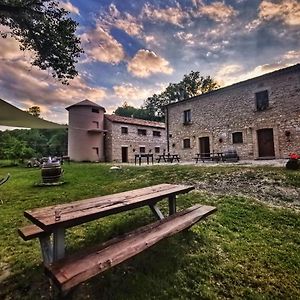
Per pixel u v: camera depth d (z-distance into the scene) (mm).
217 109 13742
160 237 2115
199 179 6758
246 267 2268
